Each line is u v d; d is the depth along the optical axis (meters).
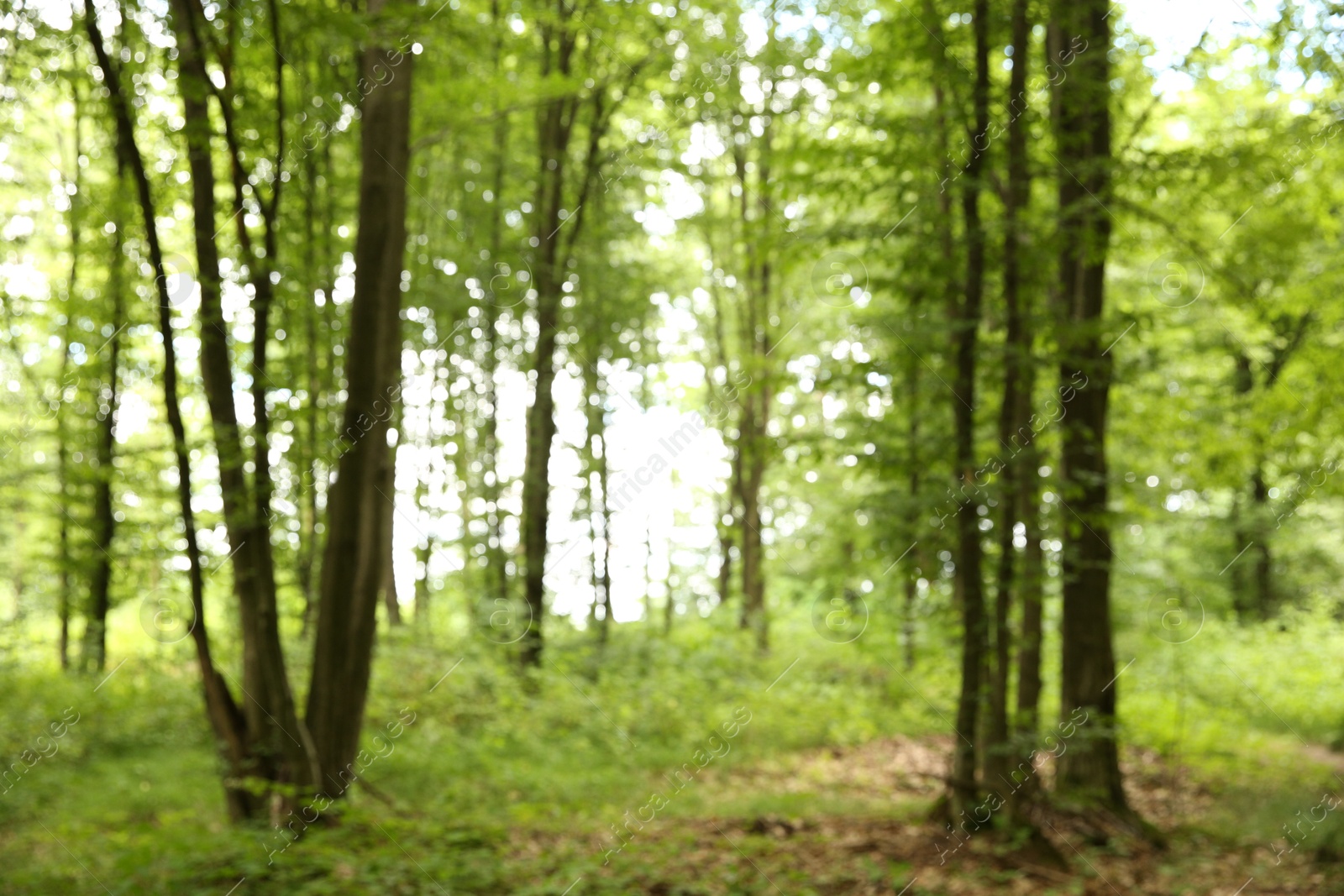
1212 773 10.32
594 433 15.55
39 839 7.74
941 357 8.30
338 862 6.62
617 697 13.27
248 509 8.03
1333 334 11.95
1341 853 7.60
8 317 12.35
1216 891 6.90
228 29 7.67
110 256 11.29
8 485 12.37
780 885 6.71
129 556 11.88
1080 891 6.79
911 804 9.25
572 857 7.20
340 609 8.22
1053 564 8.66
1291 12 8.50
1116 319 7.89
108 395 13.23
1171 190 8.36
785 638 17.19
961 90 7.82
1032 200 8.74
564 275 14.59
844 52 9.03
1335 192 9.45
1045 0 7.87
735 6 13.92
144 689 12.67
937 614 8.80
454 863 6.71
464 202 14.80
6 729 10.48
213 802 8.96
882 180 8.18
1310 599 17.78
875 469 8.09
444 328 14.43
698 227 16.91
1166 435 11.30
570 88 10.86
